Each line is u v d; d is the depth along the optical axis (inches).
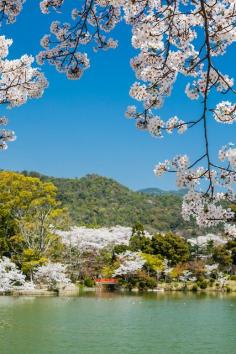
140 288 1886.1
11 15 220.2
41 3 217.8
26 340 673.0
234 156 175.0
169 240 2306.8
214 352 621.0
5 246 1616.6
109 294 1611.7
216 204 179.5
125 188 5201.8
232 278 2178.9
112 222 4072.3
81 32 223.9
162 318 949.8
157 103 197.3
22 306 1087.0
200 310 1108.5
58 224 1670.8
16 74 237.0
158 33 196.5
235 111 187.8
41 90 242.8
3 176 1640.0
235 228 182.4
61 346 638.5
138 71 198.2
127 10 200.5
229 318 962.1
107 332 759.1
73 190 4680.1
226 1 197.2
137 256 2005.4
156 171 181.6
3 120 277.6
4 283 1393.9
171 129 192.2
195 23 201.0
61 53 228.5
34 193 1633.9
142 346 654.5
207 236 2755.9
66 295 1483.8
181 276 2064.5
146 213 4478.3
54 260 1739.7
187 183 178.4
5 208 1590.8
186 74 199.9
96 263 2073.1
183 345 665.6
